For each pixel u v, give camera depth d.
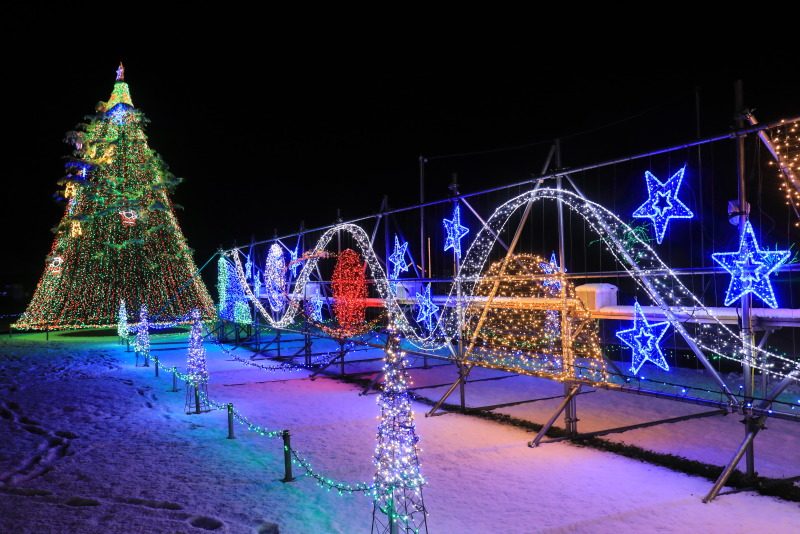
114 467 6.88
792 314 7.11
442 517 5.31
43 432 8.64
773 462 6.66
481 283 11.12
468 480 6.27
